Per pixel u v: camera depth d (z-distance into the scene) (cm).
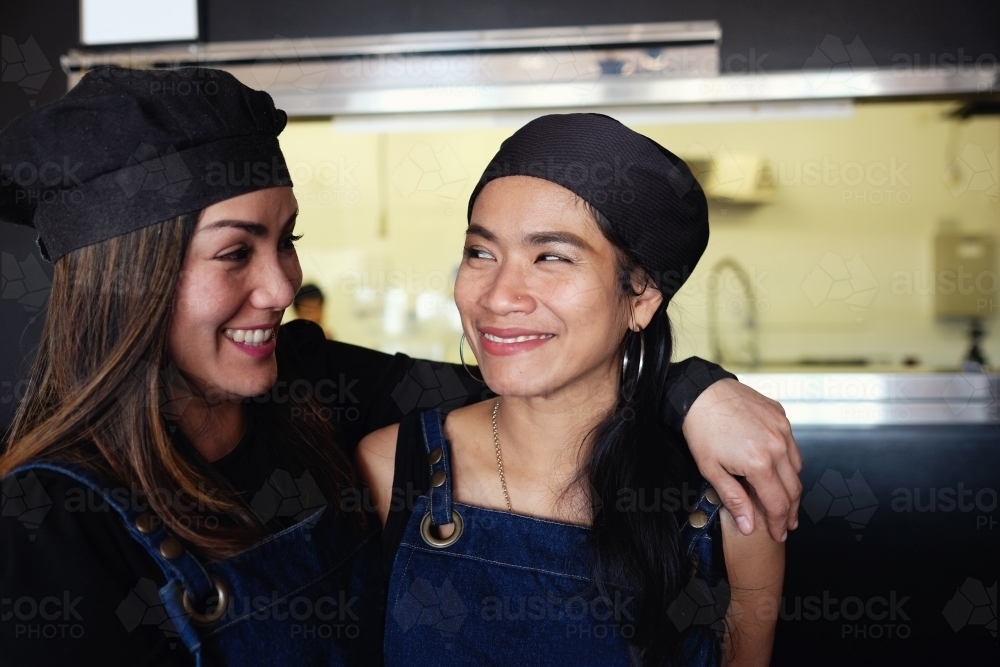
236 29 303
